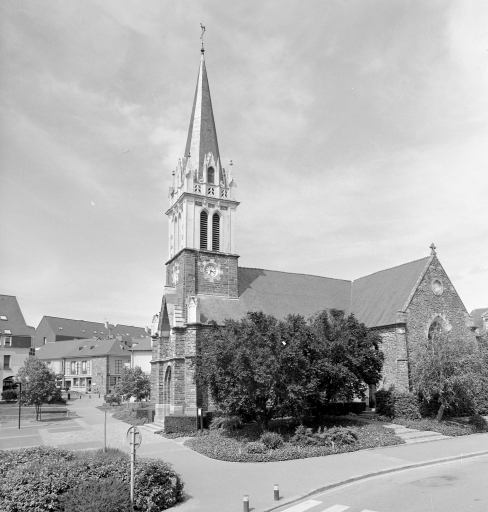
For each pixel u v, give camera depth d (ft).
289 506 67.46
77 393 346.13
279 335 116.16
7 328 303.07
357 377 131.44
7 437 142.92
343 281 208.44
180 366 153.89
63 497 57.93
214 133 188.03
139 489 62.54
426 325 164.35
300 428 115.34
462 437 127.75
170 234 189.47
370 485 78.69
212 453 103.45
